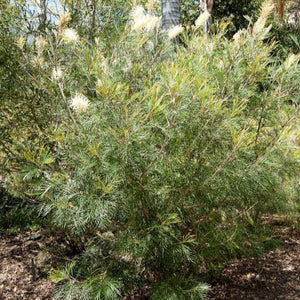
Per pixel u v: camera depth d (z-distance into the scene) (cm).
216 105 244
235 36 272
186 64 274
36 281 359
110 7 392
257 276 376
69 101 278
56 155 272
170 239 261
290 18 1264
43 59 305
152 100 223
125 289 280
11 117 371
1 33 344
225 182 260
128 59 292
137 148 238
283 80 287
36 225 446
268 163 251
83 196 229
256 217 362
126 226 273
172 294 257
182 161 262
